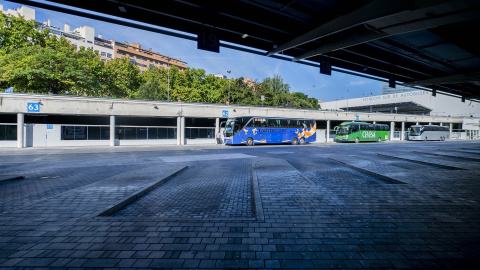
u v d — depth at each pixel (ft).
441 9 23.11
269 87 181.37
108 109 85.10
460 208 15.75
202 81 162.81
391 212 15.03
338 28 27.76
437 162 38.06
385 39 33.65
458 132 181.37
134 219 14.15
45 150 69.21
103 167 38.65
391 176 26.58
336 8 26.68
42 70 87.97
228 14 26.45
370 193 19.44
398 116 152.05
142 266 9.15
